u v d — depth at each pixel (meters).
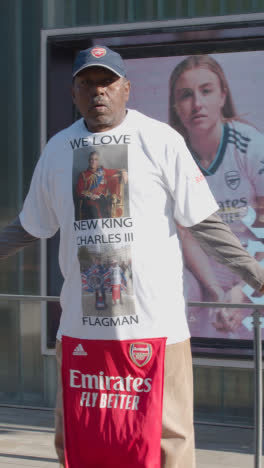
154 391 2.10
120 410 2.12
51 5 4.54
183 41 4.29
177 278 2.19
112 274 2.09
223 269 4.29
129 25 4.31
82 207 2.12
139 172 2.09
